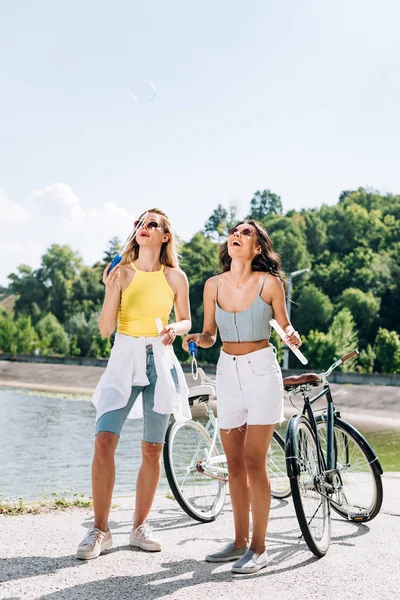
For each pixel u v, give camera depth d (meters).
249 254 4.48
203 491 5.58
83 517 5.44
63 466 14.99
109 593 3.67
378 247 91.44
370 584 3.88
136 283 4.64
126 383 4.53
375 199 111.94
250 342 4.43
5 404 40.19
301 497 4.39
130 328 4.64
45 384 64.12
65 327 106.06
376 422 29.72
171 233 4.84
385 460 15.94
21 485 12.05
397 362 50.59
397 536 4.99
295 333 4.39
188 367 52.81
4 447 19.25
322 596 3.68
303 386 5.04
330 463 5.11
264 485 4.26
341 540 4.89
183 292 4.77
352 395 36.09
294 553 4.53
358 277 79.62
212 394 5.77
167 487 8.61
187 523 5.38
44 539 4.72
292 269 87.88
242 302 4.45
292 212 120.75
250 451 4.29
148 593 3.69
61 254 127.44
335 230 97.75
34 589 3.71
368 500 5.46
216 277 4.60
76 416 31.69
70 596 3.61
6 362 77.88
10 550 4.43
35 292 126.38
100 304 122.69
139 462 14.57
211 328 4.74
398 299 75.38
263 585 3.86
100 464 4.43
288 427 4.53
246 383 4.38
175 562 4.29
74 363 74.19
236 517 4.46
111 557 4.35
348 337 52.59
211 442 5.73
